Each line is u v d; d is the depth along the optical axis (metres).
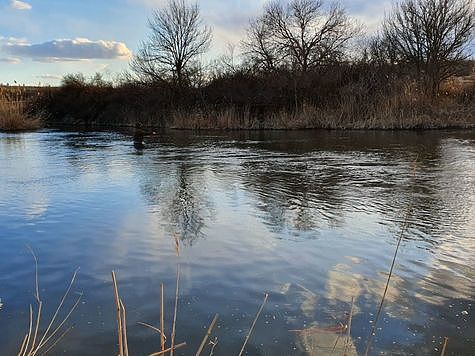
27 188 9.91
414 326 3.90
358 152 15.86
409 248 5.80
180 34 35.91
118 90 40.75
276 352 3.52
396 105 26.47
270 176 11.21
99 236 6.43
